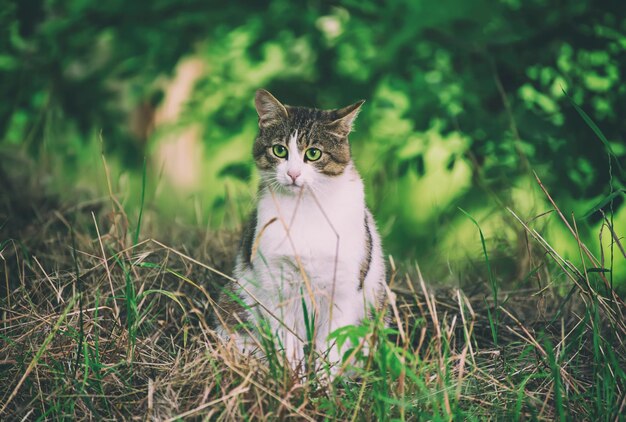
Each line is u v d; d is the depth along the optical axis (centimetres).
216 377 296
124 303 390
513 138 583
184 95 951
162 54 691
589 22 575
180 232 558
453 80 635
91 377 322
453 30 594
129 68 693
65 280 412
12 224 518
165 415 298
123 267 366
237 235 525
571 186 567
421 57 646
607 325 393
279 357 334
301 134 405
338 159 409
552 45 585
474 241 592
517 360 357
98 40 717
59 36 666
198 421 297
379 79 655
